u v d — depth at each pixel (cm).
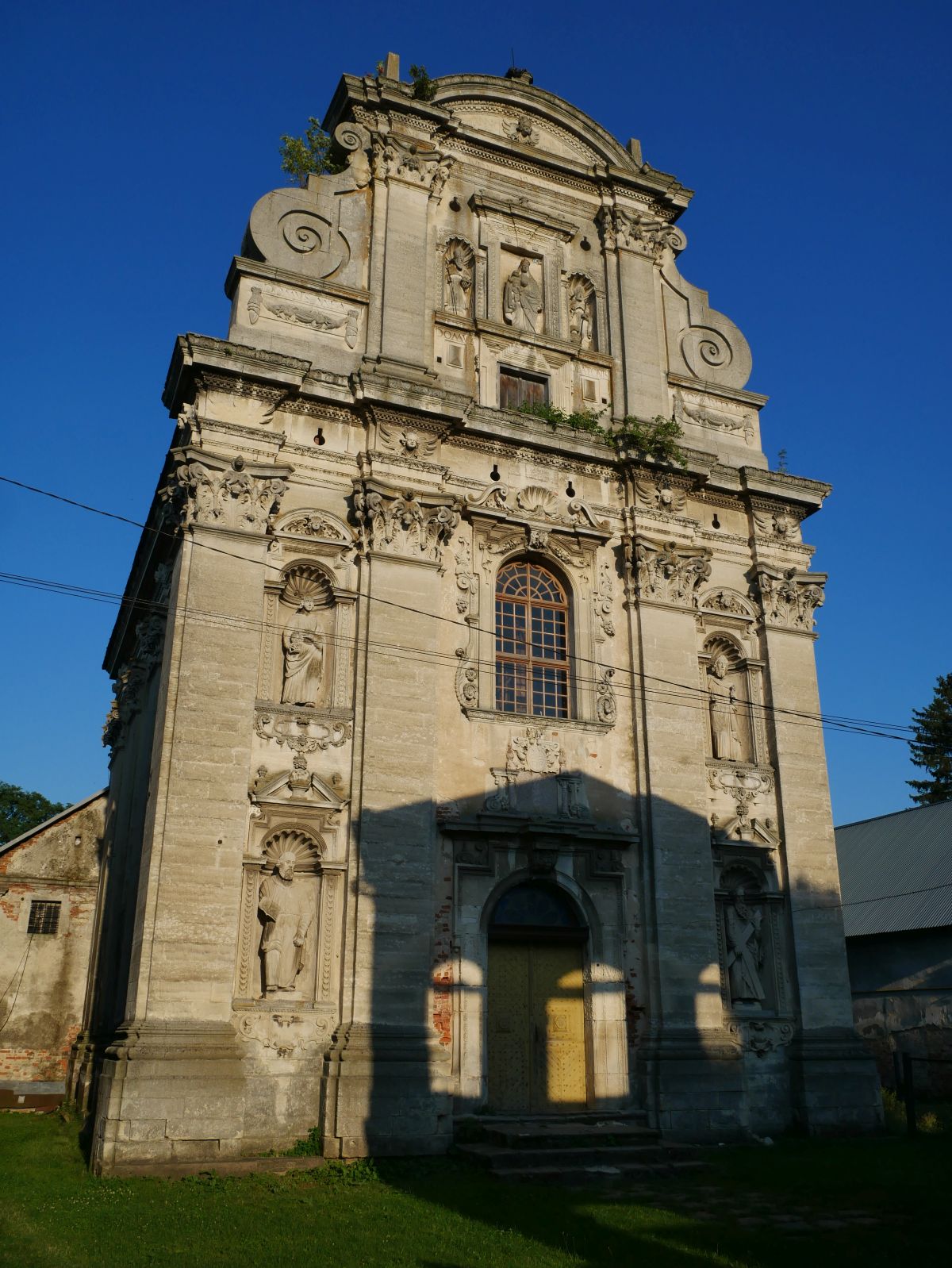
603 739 2411
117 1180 1666
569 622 2498
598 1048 2211
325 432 2331
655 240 2912
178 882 1920
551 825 2244
